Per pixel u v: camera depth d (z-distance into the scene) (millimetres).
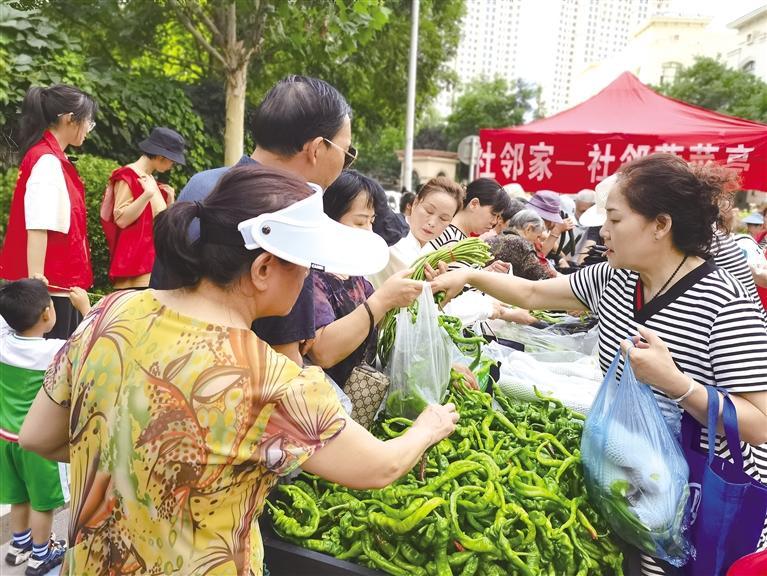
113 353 969
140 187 3750
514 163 6074
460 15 12570
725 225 1602
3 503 2434
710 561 1431
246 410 908
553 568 1390
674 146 5582
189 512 917
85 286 3059
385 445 1056
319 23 5766
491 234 4410
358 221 1902
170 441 899
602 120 6215
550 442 1697
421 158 30297
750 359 1432
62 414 1069
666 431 1436
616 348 1722
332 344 1590
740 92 26266
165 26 8281
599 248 4742
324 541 1385
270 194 965
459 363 1986
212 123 8016
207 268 964
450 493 1409
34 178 2715
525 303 2047
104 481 960
